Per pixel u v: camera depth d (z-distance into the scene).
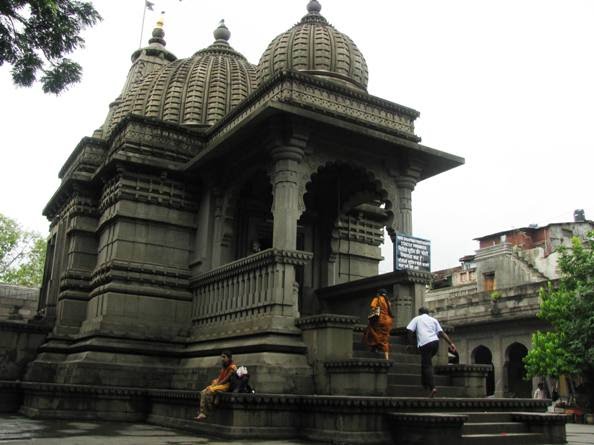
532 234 38.34
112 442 7.51
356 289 13.94
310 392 10.17
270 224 15.88
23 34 9.12
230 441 8.05
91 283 15.21
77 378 12.62
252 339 11.07
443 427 7.76
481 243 40.91
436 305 30.94
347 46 15.77
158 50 23.08
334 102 13.16
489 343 27.98
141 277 14.12
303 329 10.75
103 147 17.05
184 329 14.26
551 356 20.69
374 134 12.56
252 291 11.77
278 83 12.89
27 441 7.27
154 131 15.46
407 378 10.57
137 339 13.60
